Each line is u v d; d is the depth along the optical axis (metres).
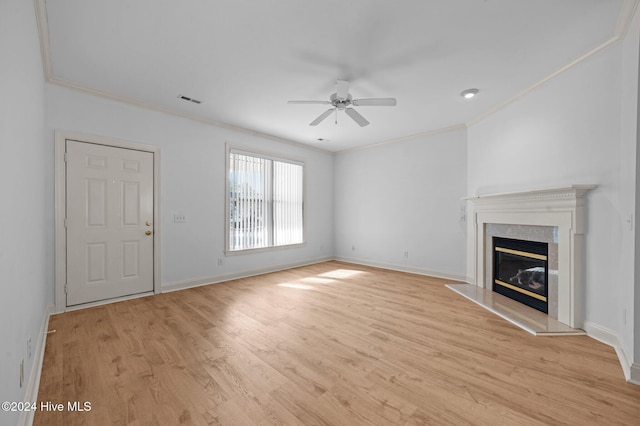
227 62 2.69
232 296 3.72
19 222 1.44
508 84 3.12
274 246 5.32
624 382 1.85
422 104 3.69
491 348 2.32
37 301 2.13
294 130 4.87
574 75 2.69
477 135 4.18
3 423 1.08
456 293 3.88
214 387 1.79
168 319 2.92
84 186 3.23
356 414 1.56
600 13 2.01
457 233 4.62
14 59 1.30
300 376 1.91
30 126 1.80
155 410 1.58
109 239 3.42
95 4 1.92
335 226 6.57
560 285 2.81
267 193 5.28
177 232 4.01
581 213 2.61
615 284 2.34
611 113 2.37
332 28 2.19
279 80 3.04
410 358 2.15
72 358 2.13
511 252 3.58
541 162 3.07
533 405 1.63
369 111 3.96
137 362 2.08
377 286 4.24
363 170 6.01
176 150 3.99
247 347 2.32
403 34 2.26
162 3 1.92
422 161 5.06
